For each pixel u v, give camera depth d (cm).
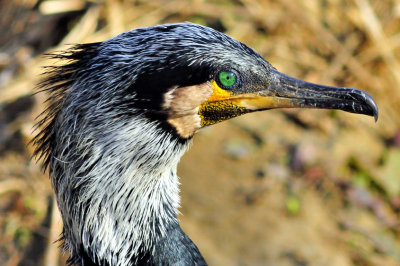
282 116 1238
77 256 593
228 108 586
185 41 554
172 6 1309
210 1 1329
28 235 1044
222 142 1181
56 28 1291
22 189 1098
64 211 580
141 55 544
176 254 597
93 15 1271
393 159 1191
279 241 1033
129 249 581
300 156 1151
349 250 1041
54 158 572
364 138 1222
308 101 599
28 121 1138
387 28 1359
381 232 1081
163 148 572
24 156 1137
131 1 1306
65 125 557
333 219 1087
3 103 1185
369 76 1295
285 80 600
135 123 550
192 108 569
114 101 544
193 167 1131
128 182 566
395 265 1031
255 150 1171
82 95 551
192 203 1074
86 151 554
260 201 1091
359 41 1330
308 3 1347
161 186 595
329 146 1190
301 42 1312
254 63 586
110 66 546
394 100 1287
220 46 567
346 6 1358
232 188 1105
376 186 1150
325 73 1283
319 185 1135
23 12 1323
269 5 1330
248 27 1300
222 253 1001
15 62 1238
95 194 561
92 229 570
